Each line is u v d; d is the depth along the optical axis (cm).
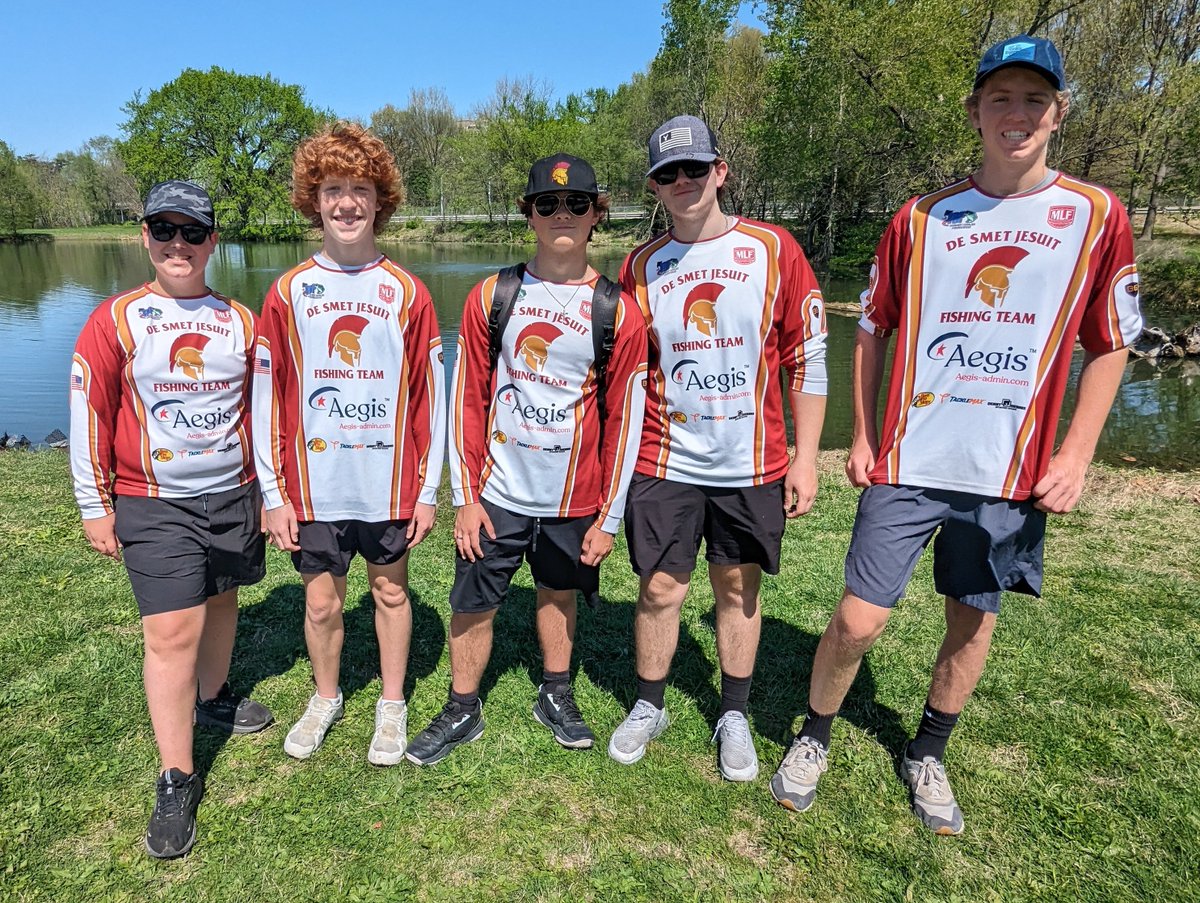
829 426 922
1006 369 219
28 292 2422
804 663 337
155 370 230
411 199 6812
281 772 266
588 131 5009
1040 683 317
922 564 438
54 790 252
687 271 246
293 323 243
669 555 261
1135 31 1936
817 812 252
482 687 317
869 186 2570
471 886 223
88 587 396
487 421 260
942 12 1923
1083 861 233
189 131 5262
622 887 223
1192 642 347
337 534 256
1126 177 2036
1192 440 859
